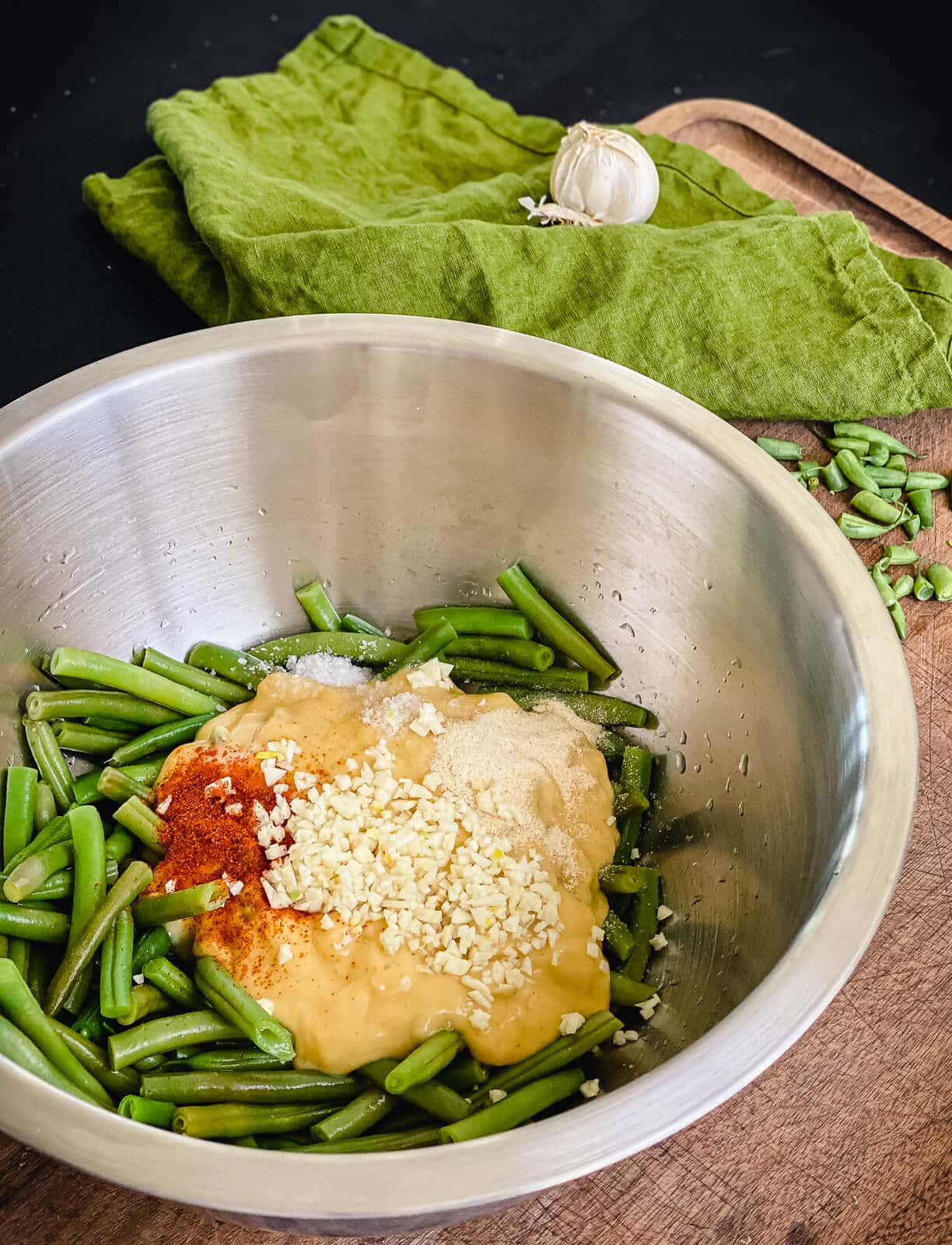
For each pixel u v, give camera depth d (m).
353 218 0.54
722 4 0.90
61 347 0.57
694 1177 0.34
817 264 0.53
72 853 0.39
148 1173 0.25
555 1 0.87
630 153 0.55
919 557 0.49
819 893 0.32
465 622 0.47
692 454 0.40
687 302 0.52
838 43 0.89
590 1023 0.37
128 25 0.79
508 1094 0.36
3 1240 0.32
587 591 0.46
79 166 0.67
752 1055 0.27
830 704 0.36
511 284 0.51
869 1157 0.34
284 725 0.43
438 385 0.43
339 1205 0.25
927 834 0.42
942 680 0.46
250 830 0.40
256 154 0.59
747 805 0.40
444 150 0.62
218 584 0.47
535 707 0.46
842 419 0.52
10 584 0.41
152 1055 0.35
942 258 0.60
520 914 0.38
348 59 0.65
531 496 0.45
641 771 0.44
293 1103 0.35
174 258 0.57
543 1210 0.33
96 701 0.43
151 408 0.41
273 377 0.42
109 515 0.43
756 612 0.40
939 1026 0.37
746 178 0.62
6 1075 0.27
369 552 0.48
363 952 0.37
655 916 0.41
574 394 0.41
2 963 0.33
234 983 0.36
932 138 0.85
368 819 0.40
